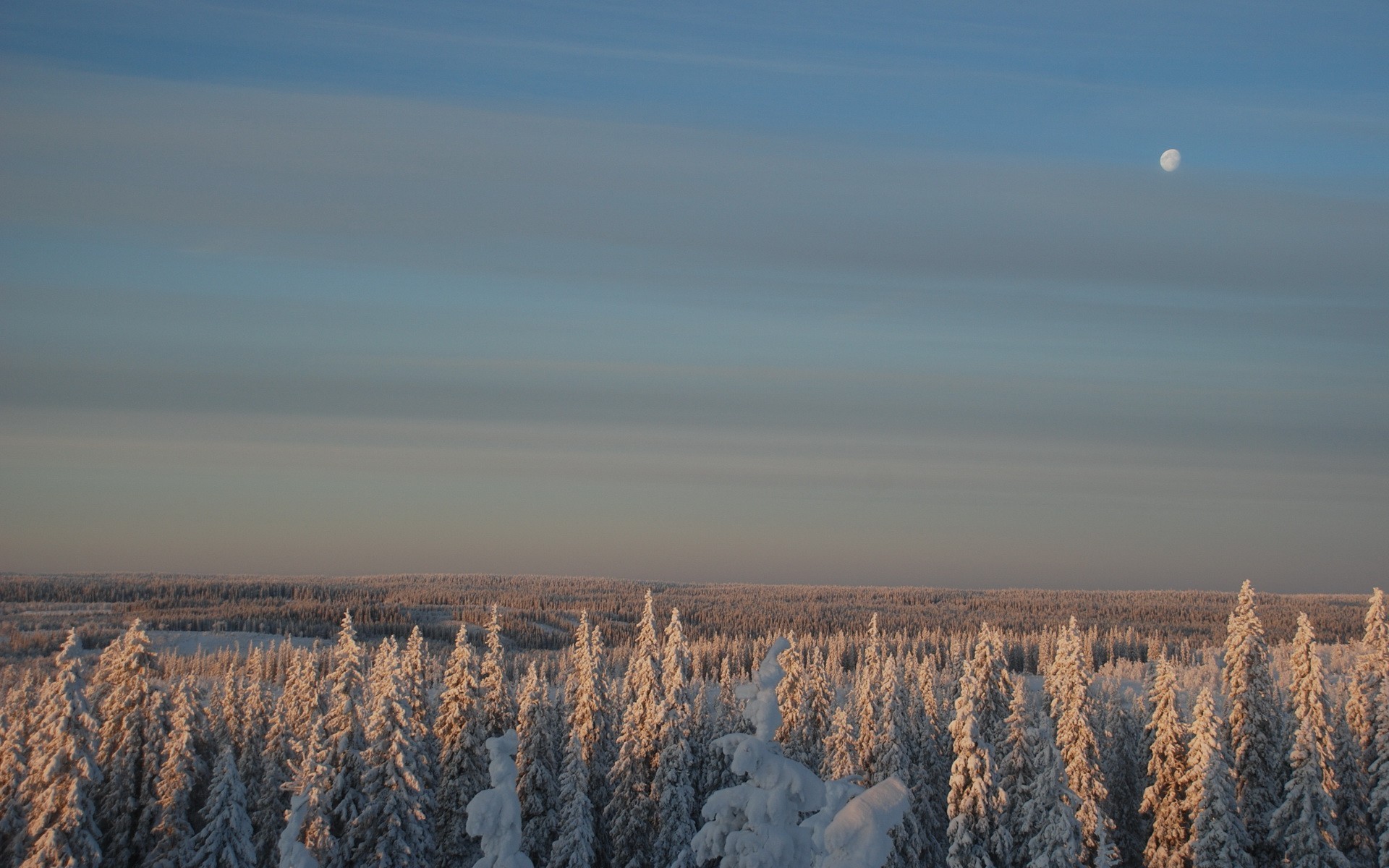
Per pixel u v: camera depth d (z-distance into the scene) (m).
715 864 48.06
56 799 39.69
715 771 52.09
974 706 40.47
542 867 53.31
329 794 42.09
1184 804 47.19
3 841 43.38
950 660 115.19
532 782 53.88
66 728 39.91
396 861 41.53
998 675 60.09
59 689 40.25
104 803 45.12
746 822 18.08
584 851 49.06
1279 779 52.28
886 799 17.91
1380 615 53.75
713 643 170.12
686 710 53.09
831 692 57.75
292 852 28.23
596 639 59.44
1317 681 49.78
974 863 38.72
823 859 17.94
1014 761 44.28
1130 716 61.91
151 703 46.50
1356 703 53.59
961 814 39.25
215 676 132.00
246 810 45.22
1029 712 45.53
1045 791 37.97
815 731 55.78
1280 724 55.25
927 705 64.62
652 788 51.31
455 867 51.88
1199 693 47.25
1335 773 49.34
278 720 53.47
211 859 42.44
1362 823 49.56
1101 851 40.75
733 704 56.22
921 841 48.56
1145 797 50.00
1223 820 45.31
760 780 18.14
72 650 41.06
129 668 46.38
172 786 44.91
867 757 51.91
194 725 47.06
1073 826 37.59
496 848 22.12
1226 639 54.09
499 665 58.44
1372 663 53.41
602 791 55.62
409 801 42.22
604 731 57.38
